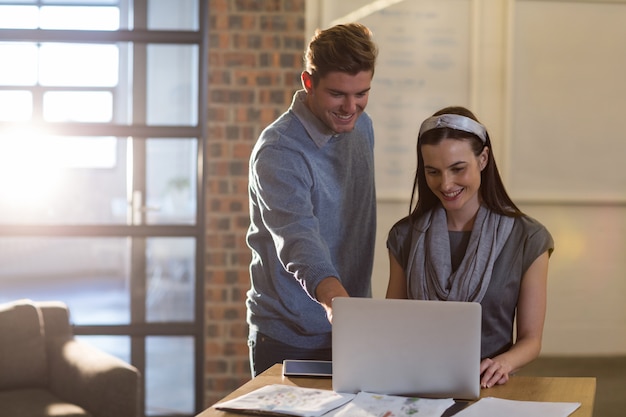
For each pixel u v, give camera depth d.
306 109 2.98
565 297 6.68
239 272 6.01
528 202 6.62
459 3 6.44
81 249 6.16
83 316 6.16
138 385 4.71
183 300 6.17
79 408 4.66
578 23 6.55
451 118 2.75
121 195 6.17
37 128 6.14
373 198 3.21
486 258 2.76
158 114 6.15
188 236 6.16
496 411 2.21
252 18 5.99
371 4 6.36
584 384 2.50
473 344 2.36
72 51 6.14
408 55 6.42
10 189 6.12
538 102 6.57
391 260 3.03
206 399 6.00
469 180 2.75
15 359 5.07
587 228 6.67
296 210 2.86
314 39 2.86
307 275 2.70
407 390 2.40
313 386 2.54
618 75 6.61
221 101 5.99
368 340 2.41
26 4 6.13
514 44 6.51
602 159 6.63
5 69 6.13
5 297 6.12
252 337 3.12
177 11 6.13
